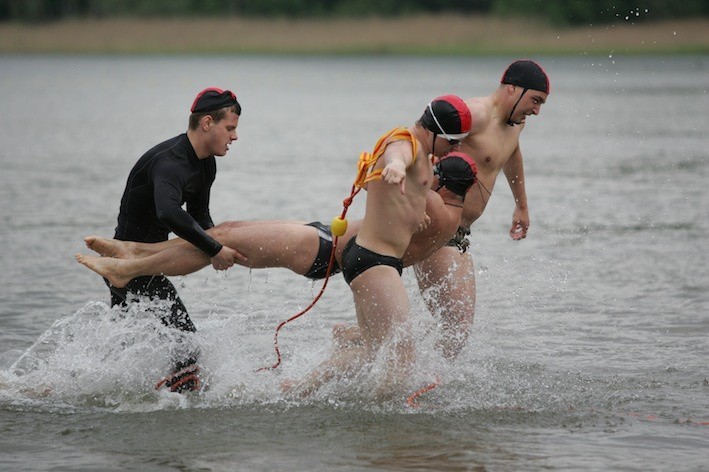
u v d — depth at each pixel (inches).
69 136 2100.1
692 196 1334.9
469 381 605.0
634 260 949.8
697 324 735.7
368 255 550.9
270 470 473.1
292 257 567.8
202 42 5757.9
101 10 5984.3
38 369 616.4
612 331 717.9
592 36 4926.2
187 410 558.3
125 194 584.4
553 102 2945.4
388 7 5708.7
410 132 543.8
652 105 2812.5
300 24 5689.0
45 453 494.6
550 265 925.8
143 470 473.4
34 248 983.0
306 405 565.3
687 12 4778.5
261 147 1941.4
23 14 5949.8
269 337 696.4
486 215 1190.9
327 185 1405.0
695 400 573.6
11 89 3415.4
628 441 510.9
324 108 2746.1
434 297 623.2
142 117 2517.2
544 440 513.0
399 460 485.7
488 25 5374.0
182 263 566.9
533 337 701.9
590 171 1587.1
